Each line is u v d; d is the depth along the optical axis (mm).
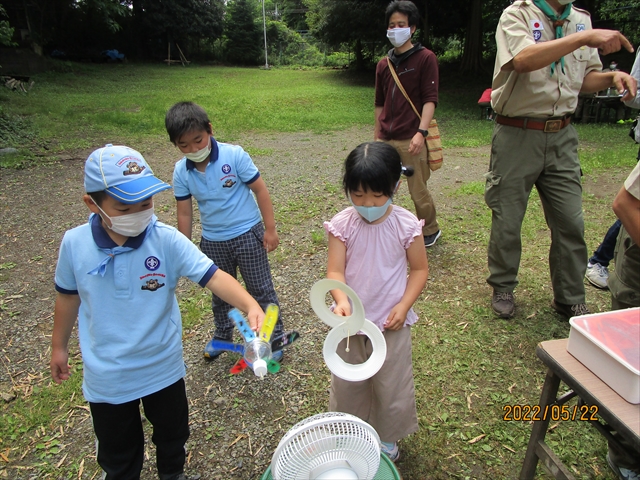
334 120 11875
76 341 3119
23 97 14367
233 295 1701
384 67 4000
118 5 23531
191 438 2328
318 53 36938
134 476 1885
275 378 2715
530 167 2893
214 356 2869
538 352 1664
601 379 1463
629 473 1983
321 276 3873
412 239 1896
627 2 16000
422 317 3221
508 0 18516
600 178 6289
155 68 27438
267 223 2705
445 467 2113
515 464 2121
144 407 1858
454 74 20281
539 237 4414
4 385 2748
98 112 12586
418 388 2584
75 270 1628
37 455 2273
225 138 9859
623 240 2145
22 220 5336
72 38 27766
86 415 2508
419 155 3953
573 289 3045
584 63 2762
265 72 27750
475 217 5000
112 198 1491
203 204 2586
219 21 34219
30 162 7730
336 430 1329
